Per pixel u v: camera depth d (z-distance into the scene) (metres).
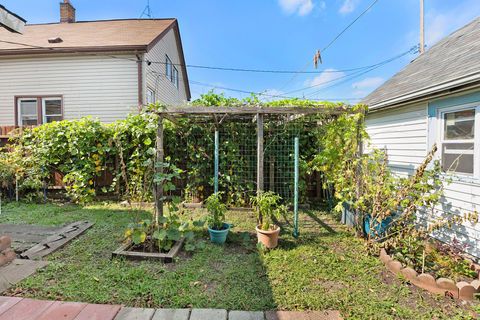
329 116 5.03
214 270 2.88
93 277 2.63
